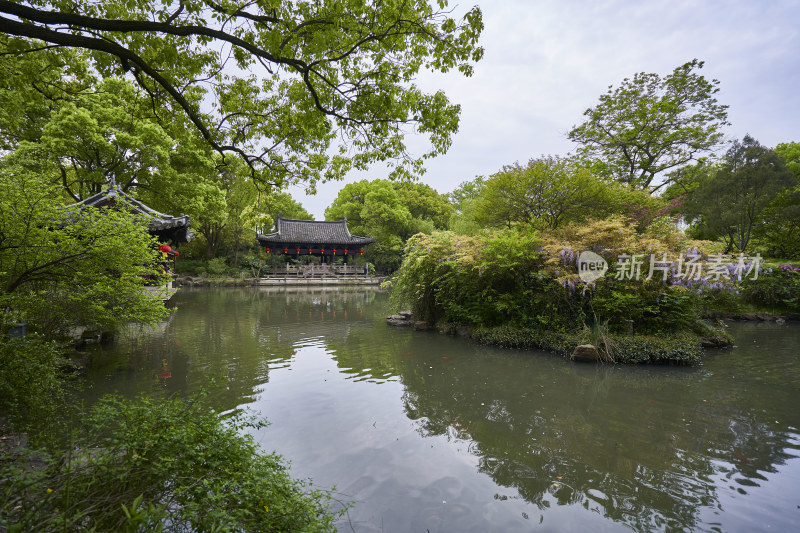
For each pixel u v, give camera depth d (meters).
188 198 21.64
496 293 11.37
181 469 2.61
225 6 4.67
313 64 4.78
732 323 15.23
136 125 18.23
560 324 10.21
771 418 5.72
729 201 18.66
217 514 2.18
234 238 37.41
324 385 6.98
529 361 8.87
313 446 4.64
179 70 5.58
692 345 9.02
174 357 8.70
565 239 11.16
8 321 5.11
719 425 5.47
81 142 17.30
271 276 35.56
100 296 6.99
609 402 6.34
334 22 4.75
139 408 3.06
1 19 3.10
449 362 8.75
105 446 2.68
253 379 7.23
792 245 20.72
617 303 9.56
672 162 21.00
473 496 3.71
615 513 3.49
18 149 15.89
